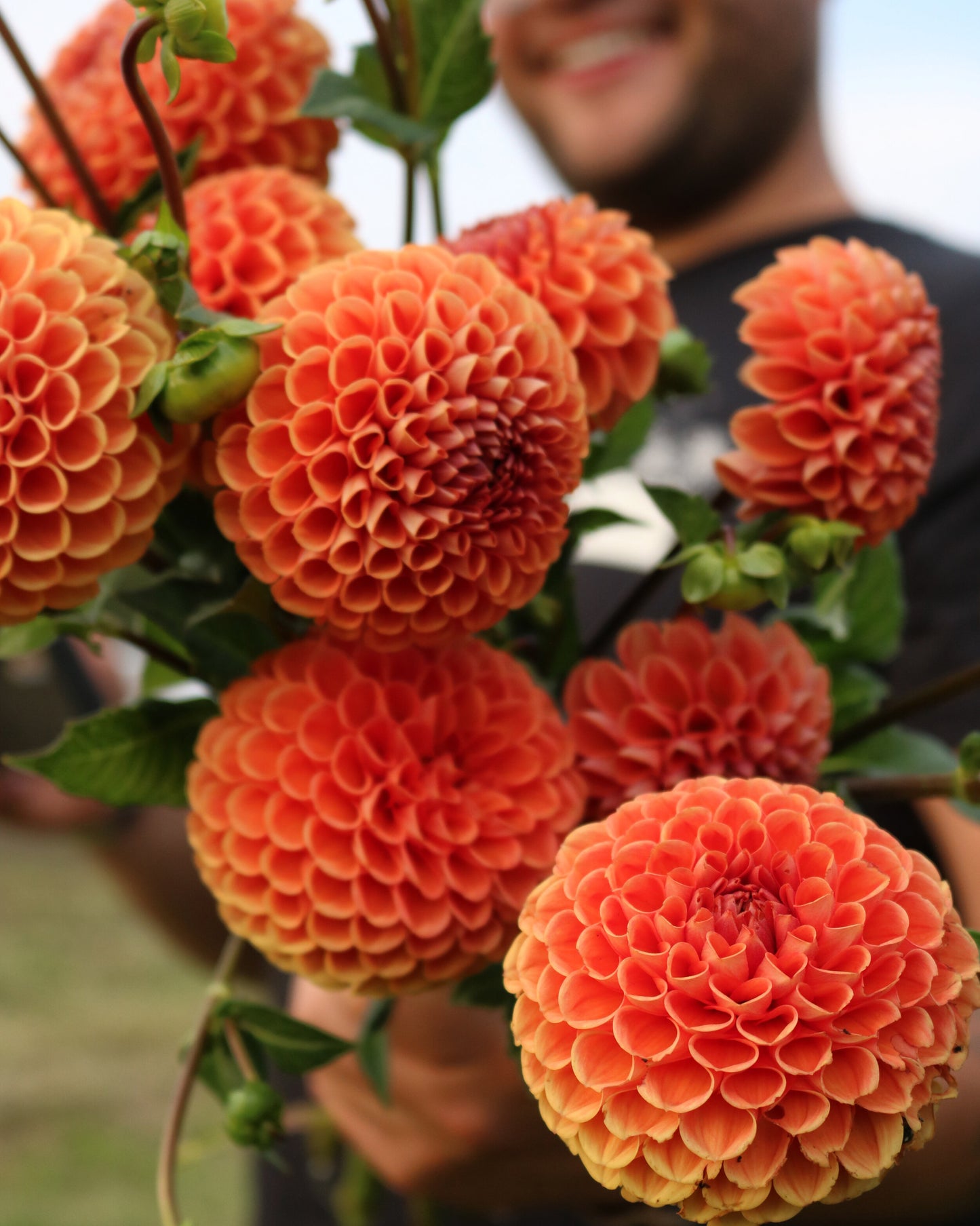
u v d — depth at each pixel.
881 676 0.93
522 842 0.60
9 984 3.45
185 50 0.57
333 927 0.59
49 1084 2.83
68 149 0.67
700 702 0.61
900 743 0.69
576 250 0.63
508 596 0.58
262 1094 0.64
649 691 0.62
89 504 0.55
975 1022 0.76
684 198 1.25
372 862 0.59
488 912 0.59
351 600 0.57
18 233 0.56
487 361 0.57
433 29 0.69
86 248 0.57
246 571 0.61
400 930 0.59
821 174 1.29
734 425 0.62
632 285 0.62
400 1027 0.72
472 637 0.63
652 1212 0.79
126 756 0.63
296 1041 0.65
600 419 0.64
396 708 0.61
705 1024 0.50
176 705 0.64
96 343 0.55
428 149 0.70
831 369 0.62
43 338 0.55
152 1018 3.26
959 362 0.95
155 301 0.57
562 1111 0.51
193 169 0.69
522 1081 0.72
